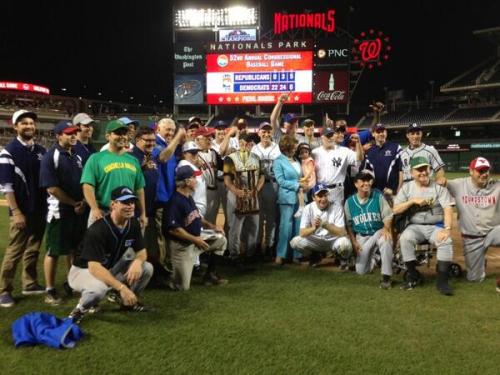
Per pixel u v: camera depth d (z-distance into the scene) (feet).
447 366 10.84
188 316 14.08
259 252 22.38
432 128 160.15
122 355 11.34
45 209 16.33
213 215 21.77
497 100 165.89
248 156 20.62
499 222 17.87
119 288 12.95
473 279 18.21
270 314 14.26
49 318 12.63
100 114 190.19
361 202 18.90
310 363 10.94
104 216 13.44
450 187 18.51
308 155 21.33
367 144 23.61
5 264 15.31
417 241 17.93
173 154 18.74
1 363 10.87
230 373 10.44
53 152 15.33
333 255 21.62
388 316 14.10
